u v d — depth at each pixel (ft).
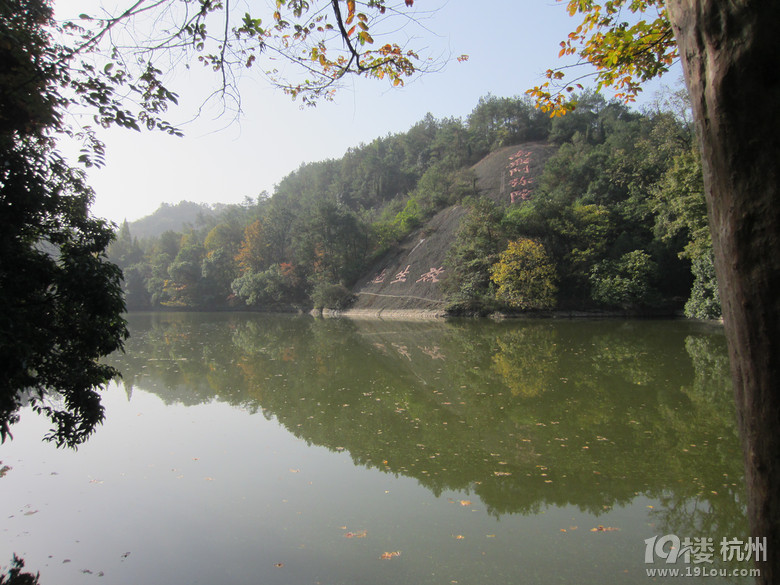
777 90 5.04
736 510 16.63
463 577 13.00
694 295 73.87
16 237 15.78
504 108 210.18
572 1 14.11
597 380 37.24
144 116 14.84
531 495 18.30
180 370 47.83
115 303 17.11
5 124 14.82
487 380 39.24
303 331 87.56
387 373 44.09
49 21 14.48
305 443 25.20
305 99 14.85
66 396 17.16
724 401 30.40
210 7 11.69
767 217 5.08
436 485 19.44
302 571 13.43
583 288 95.81
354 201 266.98
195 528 16.05
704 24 5.62
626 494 18.17
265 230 188.44
